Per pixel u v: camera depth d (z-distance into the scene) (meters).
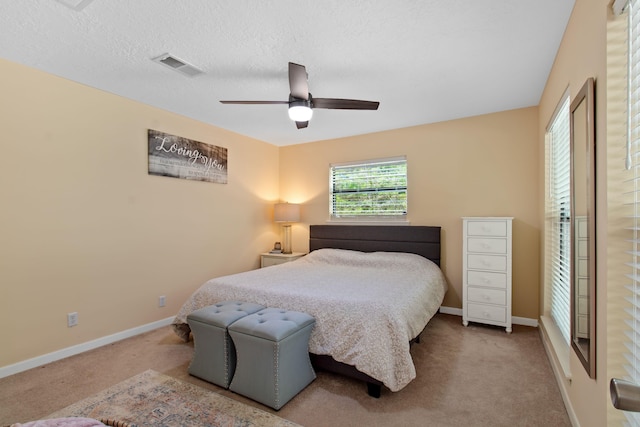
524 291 3.52
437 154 3.99
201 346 2.31
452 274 3.90
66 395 2.12
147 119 3.34
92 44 2.20
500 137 3.65
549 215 2.95
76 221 2.79
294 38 2.13
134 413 1.92
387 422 1.84
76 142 2.80
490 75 2.71
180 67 2.53
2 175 2.38
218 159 4.15
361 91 3.03
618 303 1.24
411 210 4.16
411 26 2.00
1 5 1.77
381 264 3.69
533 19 1.94
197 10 1.83
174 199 3.61
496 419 1.87
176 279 3.62
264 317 2.22
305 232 5.00
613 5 1.23
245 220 4.58
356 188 4.61
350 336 2.15
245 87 2.91
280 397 1.96
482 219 3.39
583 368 1.62
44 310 2.59
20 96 2.47
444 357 2.68
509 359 2.64
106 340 2.98
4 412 1.94
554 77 2.47
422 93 3.09
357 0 1.76
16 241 2.45
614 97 1.26
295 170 5.09
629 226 1.22
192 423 1.83
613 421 1.24
